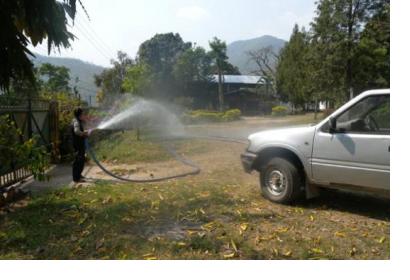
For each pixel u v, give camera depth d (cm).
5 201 613
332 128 524
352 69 2788
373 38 2666
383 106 512
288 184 570
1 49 441
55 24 485
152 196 636
